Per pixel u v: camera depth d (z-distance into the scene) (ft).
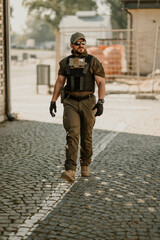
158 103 40.96
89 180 16.65
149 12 67.41
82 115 15.87
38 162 19.48
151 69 68.59
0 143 23.50
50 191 15.25
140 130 27.61
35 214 12.96
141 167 18.72
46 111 35.96
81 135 16.46
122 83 58.54
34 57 134.51
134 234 11.55
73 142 15.69
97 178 16.94
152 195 14.90
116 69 64.34
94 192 15.17
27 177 17.04
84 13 195.11
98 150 21.86
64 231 11.70
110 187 15.78
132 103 40.86
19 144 23.27
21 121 30.96
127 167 18.69
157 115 33.83
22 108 37.73
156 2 65.87
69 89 15.72
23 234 11.48
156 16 67.26
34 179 16.76
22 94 49.39
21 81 68.18
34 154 21.02
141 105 39.47
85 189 15.51
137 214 13.03
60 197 14.60
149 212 13.21
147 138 25.12
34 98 45.52
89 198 14.51
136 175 17.46
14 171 17.93
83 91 15.61
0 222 12.29
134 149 22.24
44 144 23.32
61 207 13.60
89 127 16.15
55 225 12.12
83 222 12.35
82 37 15.23
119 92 48.55
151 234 11.57
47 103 41.45
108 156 20.65
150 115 33.86
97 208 13.53
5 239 11.16
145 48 68.18
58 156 20.63
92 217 12.75
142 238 11.31
